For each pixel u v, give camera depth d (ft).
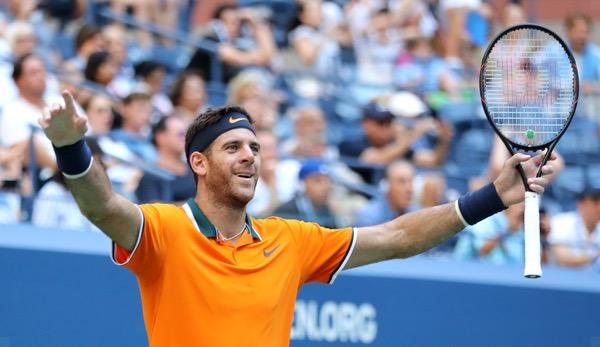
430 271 56.24
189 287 28.84
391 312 54.65
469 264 57.72
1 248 48.01
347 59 76.84
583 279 60.13
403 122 69.97
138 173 56.13
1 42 62.39
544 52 41.55
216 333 28.63
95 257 49.42
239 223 30.04
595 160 74.08
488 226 61.11
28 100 55.36
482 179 66.80
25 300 48.03
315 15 76.18
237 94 62.95
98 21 70.18
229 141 29.96
